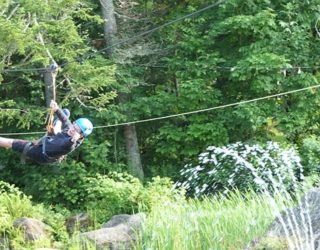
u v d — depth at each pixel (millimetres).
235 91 21469
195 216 11820
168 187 18438
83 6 20297
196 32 21031
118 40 20781
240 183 18062
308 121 21438
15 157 20938
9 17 15922
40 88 20078
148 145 22594
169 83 22438
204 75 20828
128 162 21125
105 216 17875
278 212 9648
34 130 20141
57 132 9078
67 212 18703
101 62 19797
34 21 16328
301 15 20844
